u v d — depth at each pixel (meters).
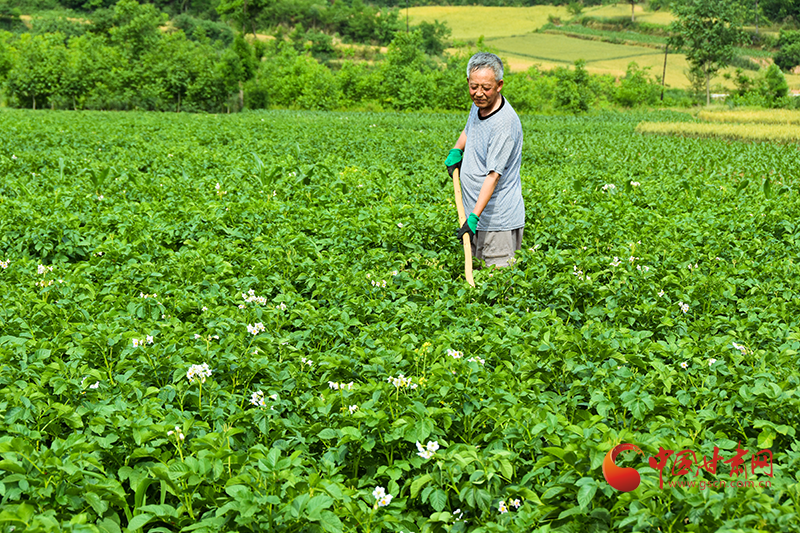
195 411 4.14
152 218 8.94
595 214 9.49
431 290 6.60
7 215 8.76
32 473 3.26
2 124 24.73
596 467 3.15
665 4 177.12
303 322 5.50
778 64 126.62
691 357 4.72
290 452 3.87
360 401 4.14
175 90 53.75
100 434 3.66
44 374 4.17
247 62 58.78
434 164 15.92
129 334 4.73
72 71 52.53
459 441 4.17
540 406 3.99
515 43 155.25
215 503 3.35
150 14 65.50
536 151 20.09
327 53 130.25
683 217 9.98
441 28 140.75
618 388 4.17
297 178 12.30
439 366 4.27
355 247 7.95
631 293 6.17
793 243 8.59
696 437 3.82
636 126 39.84
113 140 19.59
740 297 6.85
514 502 3.45
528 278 6.44
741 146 24.86
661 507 3.09
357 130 27.34
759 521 2.93
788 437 3.92
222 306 5.75
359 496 3.52
